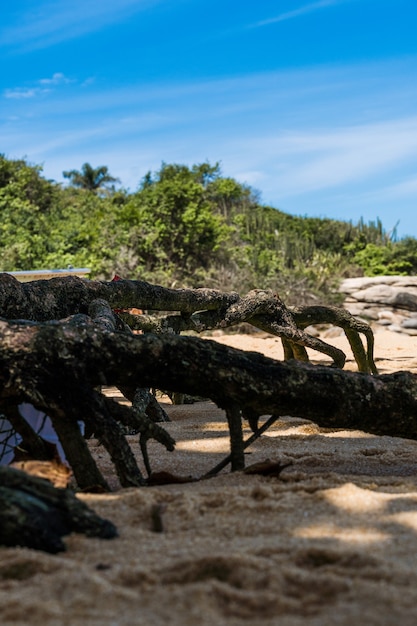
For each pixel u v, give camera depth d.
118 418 3.86
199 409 7.74
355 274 29.69
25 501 2.70
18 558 2.45
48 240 26.27
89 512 2.83
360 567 2.44
